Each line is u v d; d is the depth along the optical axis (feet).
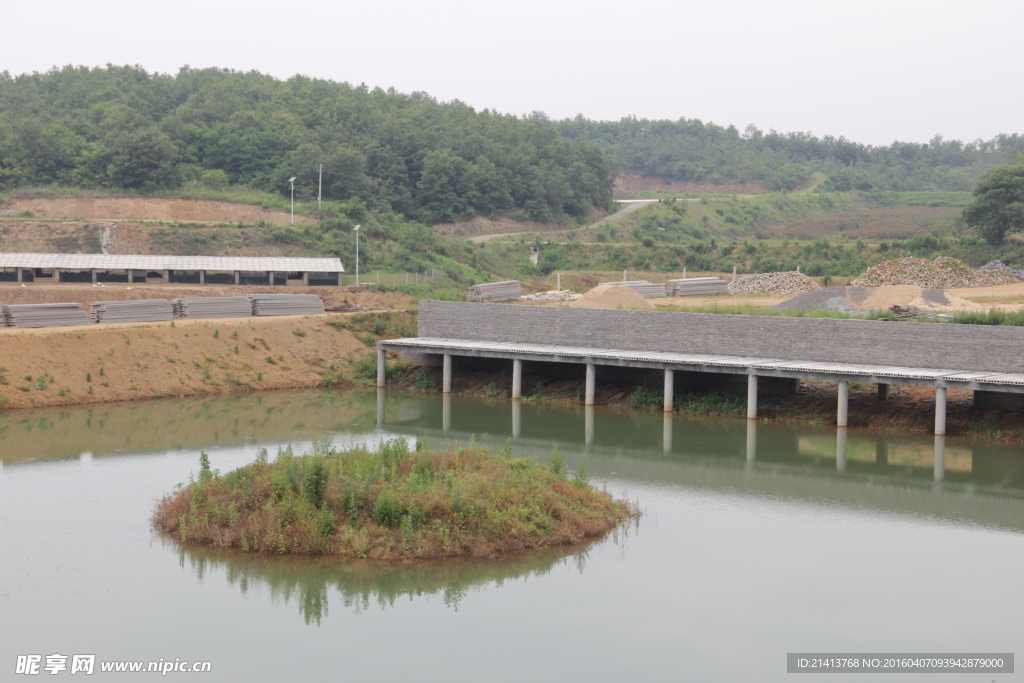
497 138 443.32
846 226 449.89
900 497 103.60
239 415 149.38
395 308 216.33
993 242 293.23
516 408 157.99
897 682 60.95
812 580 78.07
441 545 80.59
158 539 84.94
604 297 183.52
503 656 64.34
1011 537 89.61
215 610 71.05
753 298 209.67
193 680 60.54
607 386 165.68
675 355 154.10
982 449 124.36
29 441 126.72
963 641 67.10
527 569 79.46
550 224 415.64
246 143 367.86
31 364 153.28
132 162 326.24
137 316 179.01
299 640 66.54
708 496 103.09
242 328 182.50
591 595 74.59
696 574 79.05
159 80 450.71
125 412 149.07
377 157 380.58
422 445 102.58
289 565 78.33
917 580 78.28
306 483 85.25
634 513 94.89
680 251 325.21
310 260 249.14
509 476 90.84
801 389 150.51
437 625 69.36
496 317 177.27
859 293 182.29
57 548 82.79
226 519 84.58
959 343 133.59
